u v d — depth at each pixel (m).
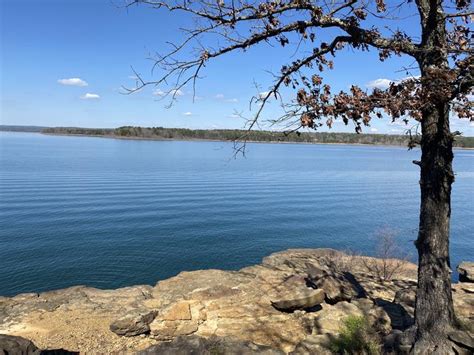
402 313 9.94
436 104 5.89
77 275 24.55
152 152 161.50
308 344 8.63
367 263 20.92
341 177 89.75
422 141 7.33
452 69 5.39
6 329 11.52
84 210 43.88
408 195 65.25
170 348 8.26
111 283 23.55
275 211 47.62
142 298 14.05
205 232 36.03
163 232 35.47
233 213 45.41
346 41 7.34
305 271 16.64
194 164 111.88
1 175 71.25
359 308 10.53
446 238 7.27
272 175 89.25
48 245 30.30
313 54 7.47
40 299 14.03
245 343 8.64
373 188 72.88
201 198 54.91
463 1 6.68
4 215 39.91
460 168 121.38
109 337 11.09
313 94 5.93
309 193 63.66
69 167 90.31
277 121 5.96
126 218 40.62
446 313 7.22
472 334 7.34
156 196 55.19
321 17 7.12
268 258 22.67
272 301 12.43
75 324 11.89
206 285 14.93
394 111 5.43
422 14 7.21
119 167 95.25
